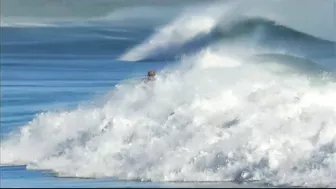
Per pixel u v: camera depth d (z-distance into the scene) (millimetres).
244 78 58875
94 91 75500
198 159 47438
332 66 70188
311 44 83625
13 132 61156
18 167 53531
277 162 45688
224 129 50250
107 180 47438
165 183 45719
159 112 54344
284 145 47094
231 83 57281
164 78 58969
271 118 50562
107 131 53250
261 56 70062
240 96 54188
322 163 45000
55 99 73438
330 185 43375
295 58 68062
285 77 60344
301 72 64125
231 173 46156
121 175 48344
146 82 59125
